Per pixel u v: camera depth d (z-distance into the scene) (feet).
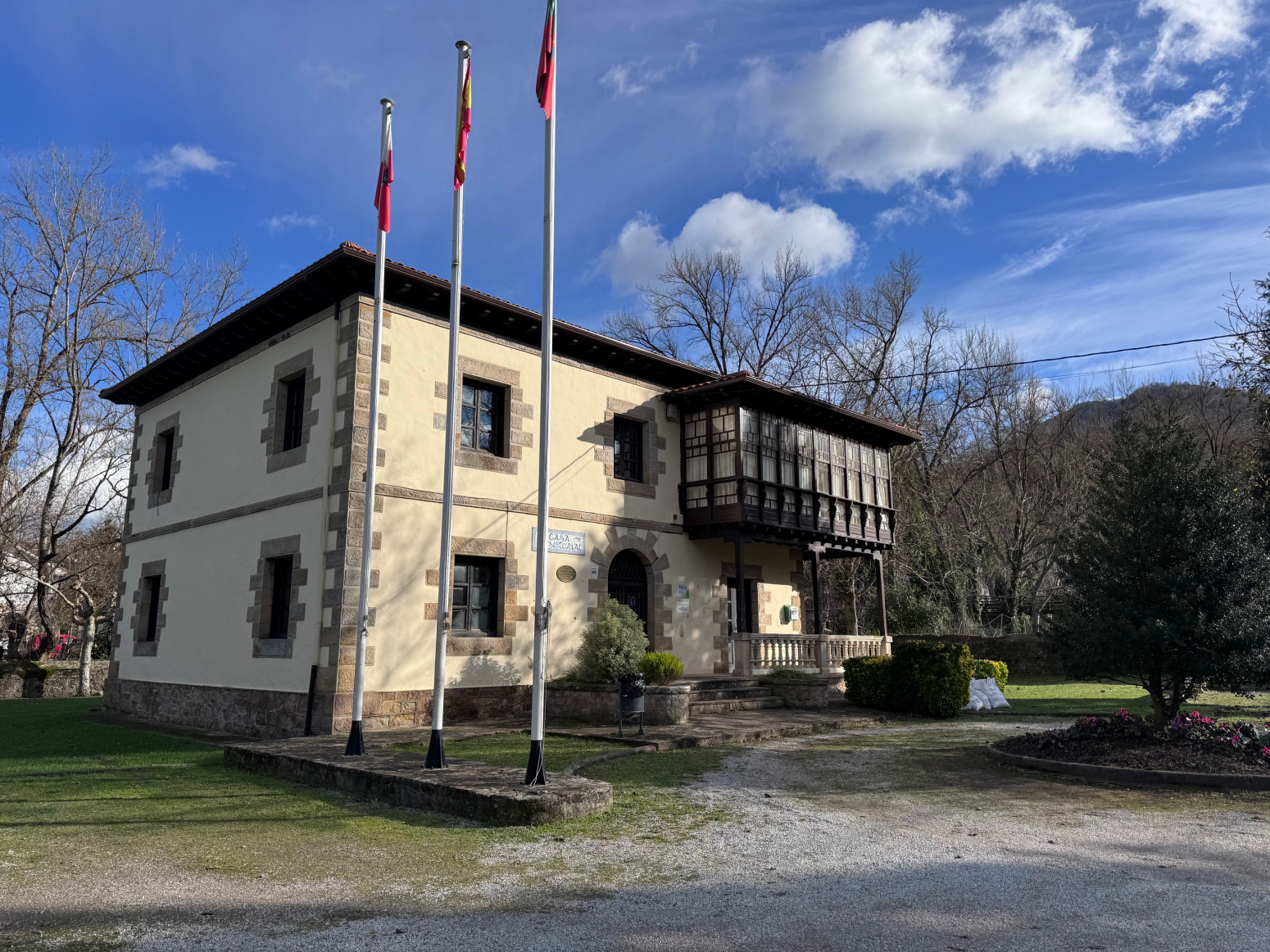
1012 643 83.56
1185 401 101.24
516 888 16.76
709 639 56.90
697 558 57.11
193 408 54.95
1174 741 30.66
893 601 94.89
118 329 86.53
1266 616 30.45
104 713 57.26
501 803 22.44
